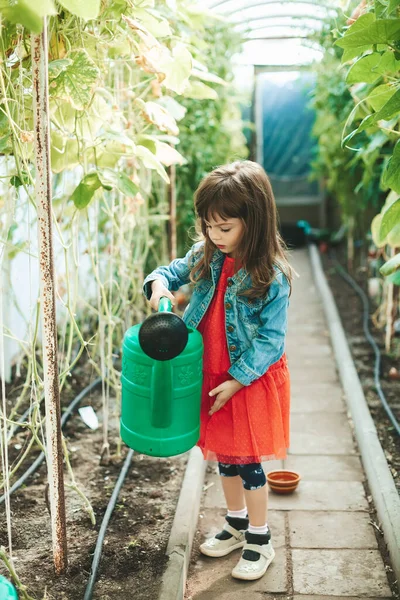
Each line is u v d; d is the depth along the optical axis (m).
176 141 2.33
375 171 4.10
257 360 1.80
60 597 1.74
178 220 4.77
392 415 3.00
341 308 5.25
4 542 2.00
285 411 1.94
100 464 2.57
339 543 2.15
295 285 6.21
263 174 1.79
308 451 2.85
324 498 2.44
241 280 1.82
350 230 6.27
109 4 1.89
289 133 8.40
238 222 1.75
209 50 4.59
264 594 1.89
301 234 7.98
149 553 1.95
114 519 2.16
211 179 1.75
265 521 1.98
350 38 1.67
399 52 1.71
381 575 1.97
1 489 2.32
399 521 2.07
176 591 1.75
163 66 2.02
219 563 2.05
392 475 2.46
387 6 1.77
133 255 3.71
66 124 2.01
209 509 2.39
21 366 3.43
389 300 3.89
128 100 2.39
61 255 3.62
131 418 1.76
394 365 3.80
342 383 3.68
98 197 2.37
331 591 1.90
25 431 2.81
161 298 1.77
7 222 1.90
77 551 1.96
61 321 3.80
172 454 1.75
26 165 1.74
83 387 3.40
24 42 1.76
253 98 7.10
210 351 1.90
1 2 1.39
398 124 2.41
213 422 1.90
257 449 1.86
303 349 4.36
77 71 1.74
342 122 4.81
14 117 1.81
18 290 3.51
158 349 1.54
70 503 2.27
